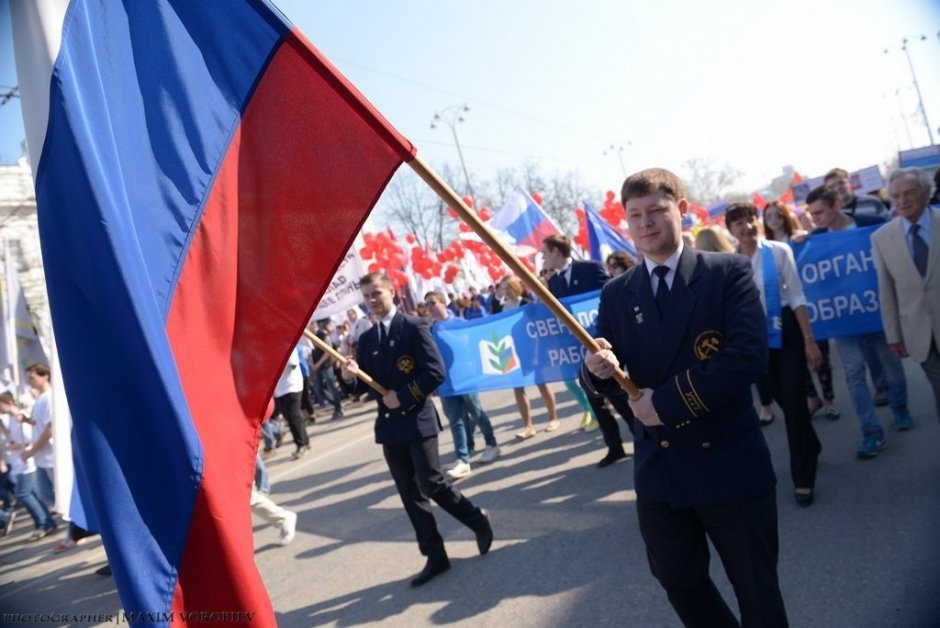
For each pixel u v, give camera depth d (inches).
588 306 232.5
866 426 181.0
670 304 86.8
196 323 74.4
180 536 61.8
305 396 507.2
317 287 80.3
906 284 148.6
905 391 196.7
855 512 149.3
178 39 78.8
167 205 74.9
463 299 617.9
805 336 165.6
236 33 80.1
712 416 83.1
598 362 83.4
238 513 70.9
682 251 88.5
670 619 120.3
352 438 395.5
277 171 80.5
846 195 241.9
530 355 255.8
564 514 184.4
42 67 67.0
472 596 148.3
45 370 310.7
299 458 367.2
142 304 63.7
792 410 158.9
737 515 81.7
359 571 179.2
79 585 224.4
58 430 201.2
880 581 119.7
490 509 204.4
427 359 156.1
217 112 79.3
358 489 266.7
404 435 157.5
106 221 64.0
